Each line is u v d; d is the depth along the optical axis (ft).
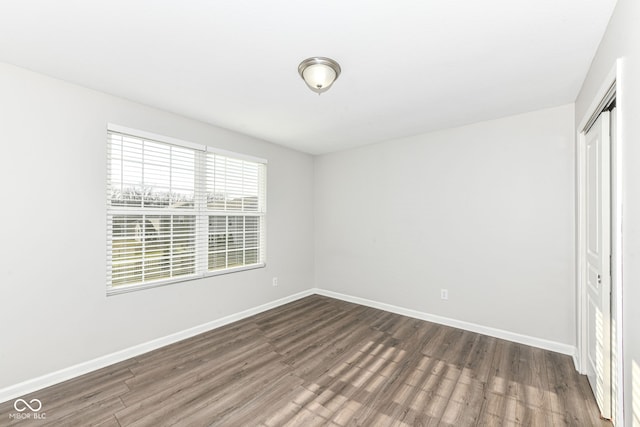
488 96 8.12
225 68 6.70
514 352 8.77
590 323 7.11
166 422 5.81
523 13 4.83
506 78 7.10
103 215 7.98
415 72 6.84
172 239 9.57
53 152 7.14
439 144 11.18
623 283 4.51
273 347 9.14
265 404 6.37
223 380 7.29
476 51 5.98
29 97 6.79
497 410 6.16
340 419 5.90
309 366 7.98
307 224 15.01
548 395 6.66
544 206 9.02
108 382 7.18
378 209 13.00
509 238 9.63
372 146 13.20
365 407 6.27
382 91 7.83
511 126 9.60
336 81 7.30
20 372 6.64
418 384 7.12
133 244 8.66
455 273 10.76
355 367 7.93
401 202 12.24
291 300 14.01
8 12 4.79
